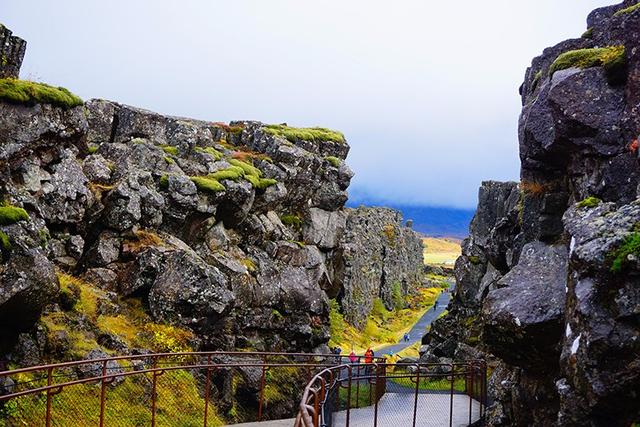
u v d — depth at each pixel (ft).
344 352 160.35
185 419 58.65
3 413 43.83
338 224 108.88
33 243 50.08
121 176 76.74
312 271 97.60
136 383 56.54
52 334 52.90
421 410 65.82
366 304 215.51
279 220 99.19
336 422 54.75
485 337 44.19
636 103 38.52
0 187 54.65
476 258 106.22
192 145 92.22
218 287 71.97
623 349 29.73
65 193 64.69
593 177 40.09
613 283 30.58
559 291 40.57
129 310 68.13
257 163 99.09
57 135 62.44
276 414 77.00
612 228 32.60
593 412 31.60
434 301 306.35
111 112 90.43
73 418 48.60
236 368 73.51
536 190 48.91
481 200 109.09
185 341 67.82
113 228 71.77
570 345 34.01
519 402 45.32
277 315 86.79
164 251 71.51
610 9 47.75
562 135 41.52
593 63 42.45
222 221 87.15
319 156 108.47
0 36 56.90
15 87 57.82
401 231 288.92
